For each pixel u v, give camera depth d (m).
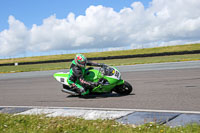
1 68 32.16
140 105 5.51
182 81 8.88
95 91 6.91
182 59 22.31
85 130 3.70
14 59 62.28
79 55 6.66
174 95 6.44
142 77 11.10
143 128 3.58
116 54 50.06
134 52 50.12
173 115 4.33
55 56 60.34
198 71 11.76
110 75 6.73
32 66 31.55
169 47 50.50
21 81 13.48
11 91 9.66
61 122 4.21
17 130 3.93
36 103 6.71
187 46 48.69
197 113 4.40
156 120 4.07
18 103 6.91
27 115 4.94
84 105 5.93
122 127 3.71
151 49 51.59
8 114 5.16
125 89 6.96
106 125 3.83
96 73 6.88
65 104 6.26
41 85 10.88
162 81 9.27
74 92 7.12
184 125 3.66
